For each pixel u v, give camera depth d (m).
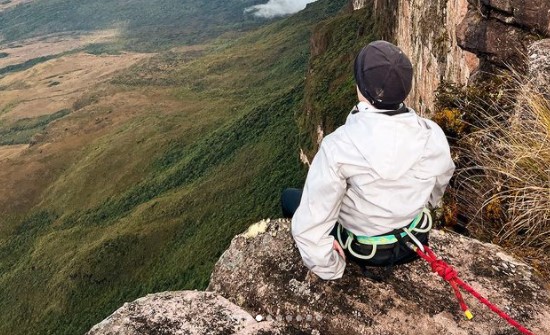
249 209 74.50
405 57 2.24
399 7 27.89
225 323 2.74
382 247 2.41
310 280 2.93
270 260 3.11
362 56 2.29
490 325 2.65
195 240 72.44
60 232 106.25
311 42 108.19
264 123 113.12
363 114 2.28
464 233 4.15
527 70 4.85
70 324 71.88
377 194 2.25
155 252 76.94
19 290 86.12
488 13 5.79
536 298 2.84
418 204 2.30
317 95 77.56
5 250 123.81
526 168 3.74
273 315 2.81
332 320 2.72
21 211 136.88
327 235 2.33
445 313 2.71
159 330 2.69
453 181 4.48
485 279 2.97
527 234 3.54
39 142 186.75
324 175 2.23
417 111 14.30
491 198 3.81
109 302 72.19
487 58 5.80
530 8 5.14
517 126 4.02
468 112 5.00
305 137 77.31
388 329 2.65
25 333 75.44
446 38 9.79
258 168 85.94
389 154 2.19
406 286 2.87
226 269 3.17
